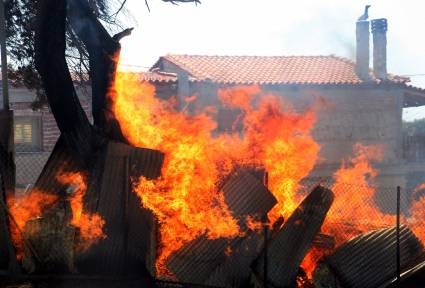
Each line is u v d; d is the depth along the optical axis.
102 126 9.10
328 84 21.84
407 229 8.90
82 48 10.52
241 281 8.57
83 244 8.38
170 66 25.03
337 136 22.16
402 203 18.02
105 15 10.19
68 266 8.24
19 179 18.38
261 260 8.52
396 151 22.64
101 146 8.68
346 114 22.33
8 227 8.20
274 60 25.33
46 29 8.27
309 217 8.51
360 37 23.59
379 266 8.68
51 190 8.92
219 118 20.80
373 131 22.53
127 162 8.52
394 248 8.74
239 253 8.61
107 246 8.44
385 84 22.34
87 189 8.53
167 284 8.31
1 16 9.54
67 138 8.77
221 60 24.72
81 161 8.76
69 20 9.23
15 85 13.02
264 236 8.52
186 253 8.59
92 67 9.26
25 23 11.00
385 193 18.30
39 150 18.94
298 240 8.49
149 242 8.40
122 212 8.50
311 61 25.39
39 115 18.88
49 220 8.30
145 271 8.47
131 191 8.54
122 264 8.43
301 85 21.62
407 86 22.81
